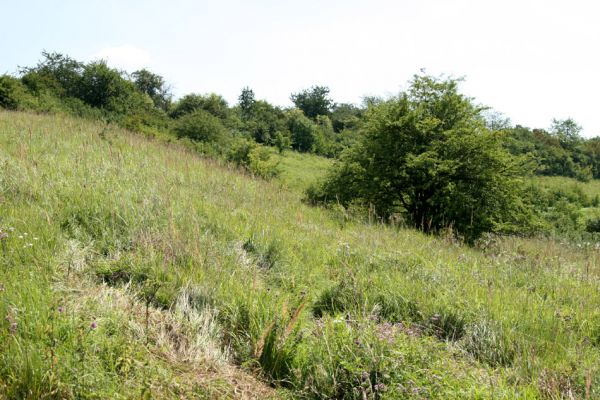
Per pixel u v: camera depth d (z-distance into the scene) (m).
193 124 31.86
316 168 45.16
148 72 69.88
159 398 3.03
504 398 3.35
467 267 7.11
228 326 4.14
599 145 71.94
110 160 9.23
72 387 2.86
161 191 7.38
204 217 7.00
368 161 17.05
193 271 4.86
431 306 5.05
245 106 77.06
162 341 3.64
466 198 14.79
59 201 5.96
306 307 4.96
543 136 70.00
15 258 4.29
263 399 3.33
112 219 5.57
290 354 3.79
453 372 3.67
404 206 17.31
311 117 92.69
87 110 33.59
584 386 3.61
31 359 2.90
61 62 38.78
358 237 8.23
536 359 4.11
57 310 3.45
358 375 3.39
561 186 47.97
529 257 8.62
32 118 15.66
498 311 5.07
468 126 16.66
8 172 6.64
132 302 4.15
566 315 5.27
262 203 9.52
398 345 3.66
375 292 5.22
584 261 9.66
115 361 3.18
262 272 5.79
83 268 4.57
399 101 16.97
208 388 3.26
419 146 16.33
